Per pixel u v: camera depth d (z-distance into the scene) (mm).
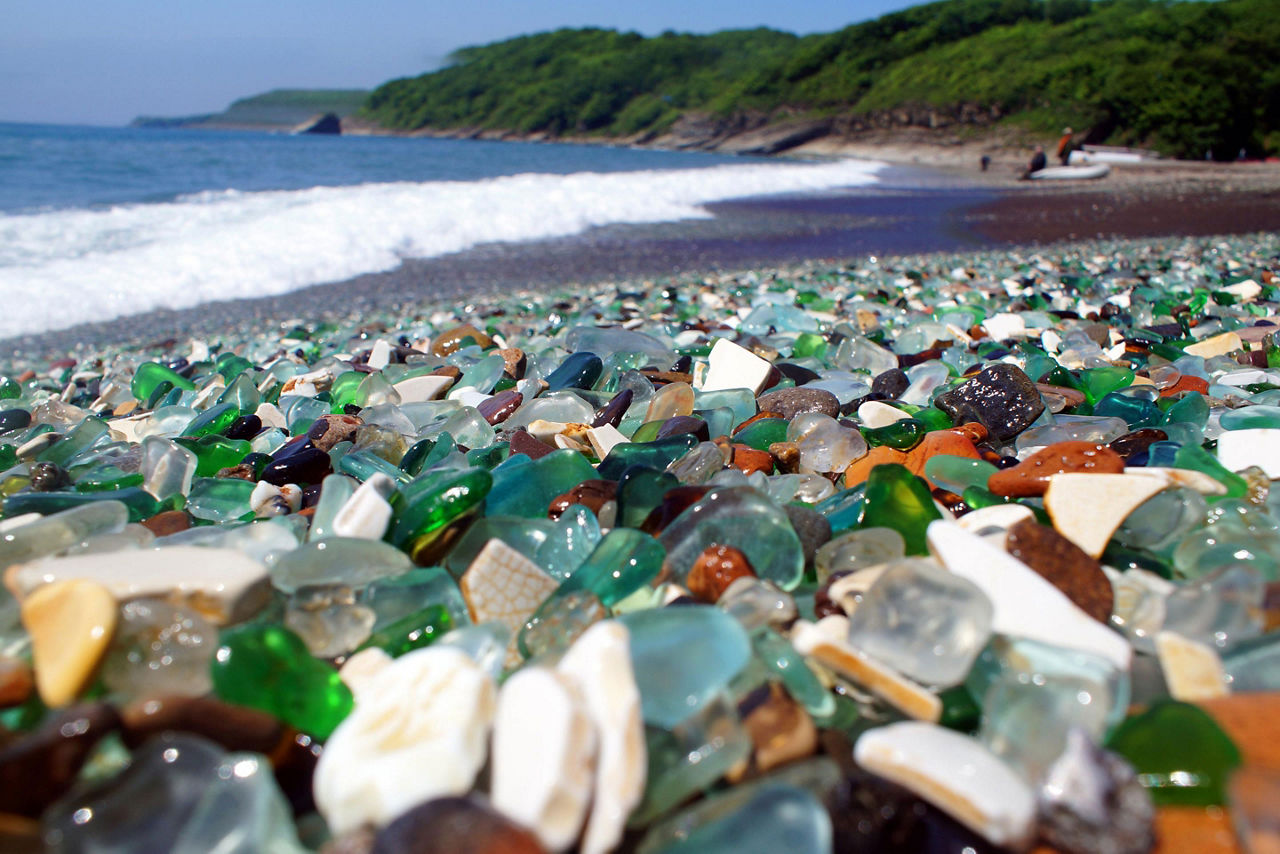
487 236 1531
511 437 370
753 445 376
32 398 615
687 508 265
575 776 154
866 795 166
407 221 1483
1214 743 174
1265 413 345
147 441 356
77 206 1502
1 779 154
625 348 562
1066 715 178
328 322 900
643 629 194
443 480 269
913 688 192
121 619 190
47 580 204
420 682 173
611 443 376
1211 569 243
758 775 181
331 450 387
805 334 603
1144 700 199
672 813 174
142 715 167
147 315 968
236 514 330
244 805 157
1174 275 1013
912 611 201
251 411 503
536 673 166
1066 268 1141
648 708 181
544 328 777
